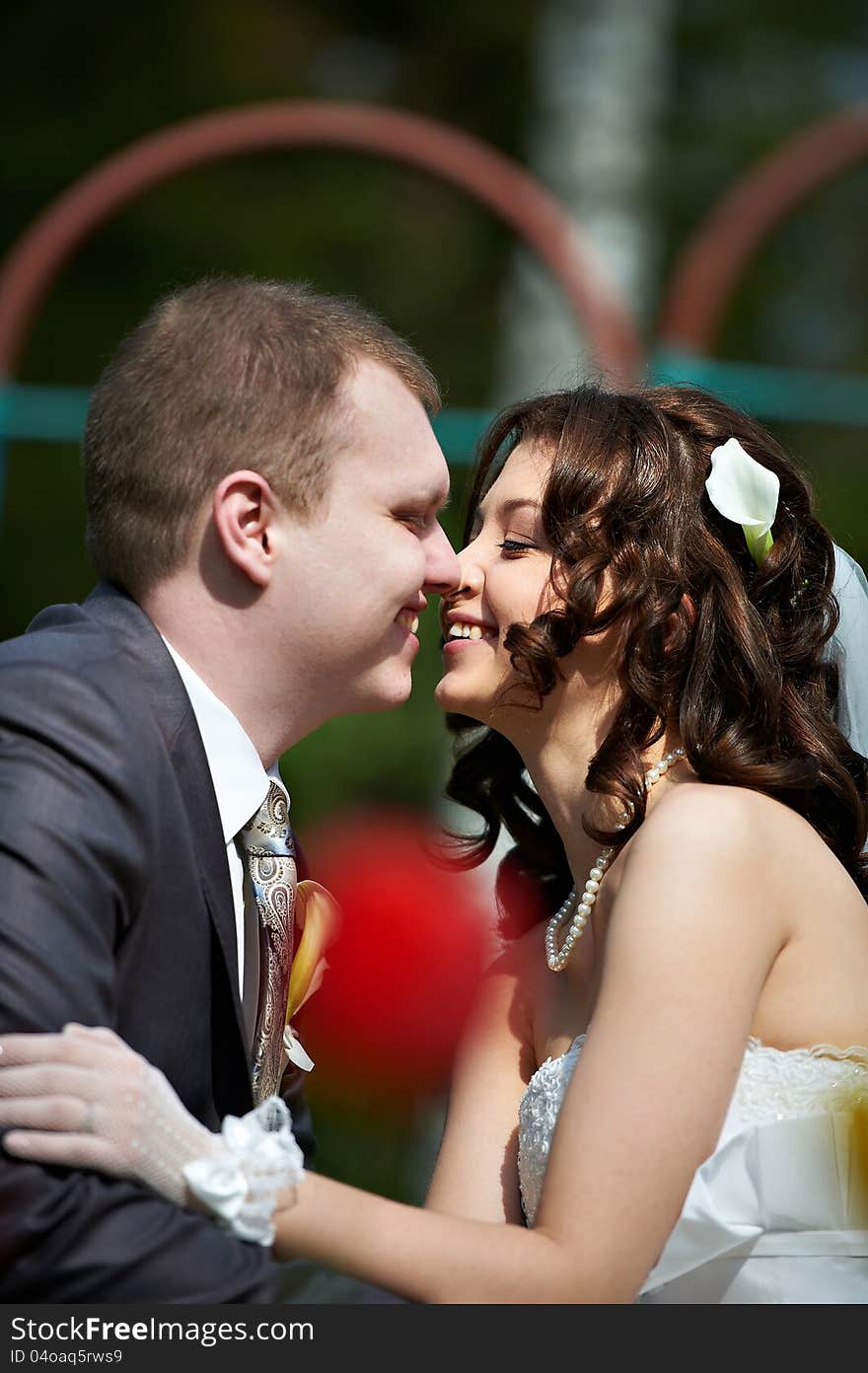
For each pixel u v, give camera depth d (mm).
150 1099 2234
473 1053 3096
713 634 2803
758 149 10656
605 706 2836
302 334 2707
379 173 10438
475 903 4738
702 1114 2463
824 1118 2547
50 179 10219
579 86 8492
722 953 2516
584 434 2850
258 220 10180
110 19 10523
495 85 10891
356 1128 6168
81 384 9797
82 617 2682
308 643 2705
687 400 3027
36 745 2408
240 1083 2555
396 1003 4758
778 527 2932
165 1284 2180
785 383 5750
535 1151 2717
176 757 2535
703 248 5379
